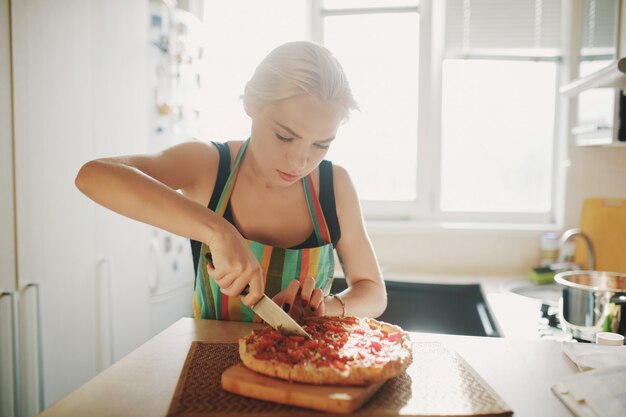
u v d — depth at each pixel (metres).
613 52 1.65
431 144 2.35
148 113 1.76
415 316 2.03
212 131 2.28
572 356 0.72
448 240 2.22
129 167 0.77
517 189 2.34
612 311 0.92
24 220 1.34
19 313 1.33
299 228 1.00
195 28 1.99
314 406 0.55
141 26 1.71
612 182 2.09
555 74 2.24
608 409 0.55
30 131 1.34
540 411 0.57
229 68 2.31
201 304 0.99
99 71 1.57
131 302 1.73
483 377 0.67
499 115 2.30
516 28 2.21
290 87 0.74
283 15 2.31
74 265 1.51
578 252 1.99
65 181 1.47
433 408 0.56
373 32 2.32
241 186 0.98
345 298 0.94
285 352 0.67
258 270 0.74
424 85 2.31
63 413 0.55
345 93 0.78
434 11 2.27
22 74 1.31
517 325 1.32
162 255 1.85
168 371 0.67
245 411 0.55
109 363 1.65
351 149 2.40
